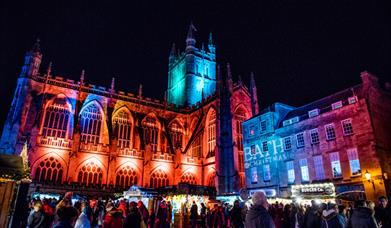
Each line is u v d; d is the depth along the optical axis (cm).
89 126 6103
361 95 3503
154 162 6159
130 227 1067
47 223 1192
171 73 10181
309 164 3788
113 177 5597
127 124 6600
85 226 951
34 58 5812
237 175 5547
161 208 2139
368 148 3231
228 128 6031
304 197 3322
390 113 3644
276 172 4188
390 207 1338
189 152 6962
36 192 4281
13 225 1675
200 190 3288
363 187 3166
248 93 6856
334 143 3584
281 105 4750
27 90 5506
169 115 7356
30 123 5422
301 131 4006
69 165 5247
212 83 9194
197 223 2675
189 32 9481
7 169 1628
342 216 1319
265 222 691
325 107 3919
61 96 5975
